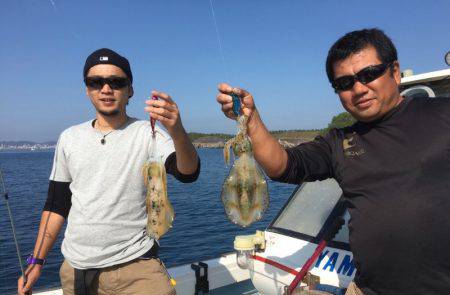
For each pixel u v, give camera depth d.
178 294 1.59
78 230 1.06
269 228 1.54
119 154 1.08
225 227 5.01
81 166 1.09
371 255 0.81
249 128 0.92
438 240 0.74
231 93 0.90
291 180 0.95
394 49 0.86
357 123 0.94
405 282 0.77
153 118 0.94
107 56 1.08
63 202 1.18
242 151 1.01
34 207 6.87
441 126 0.80
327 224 1.34
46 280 3.14
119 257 1.05
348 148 0.90
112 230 1.05
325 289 1.12
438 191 0.75
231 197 1.00
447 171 0.77
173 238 4.48
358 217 0.84
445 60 1.41
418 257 0.75
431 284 0.75
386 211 0.79
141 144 1.10
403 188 0.78
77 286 1.07
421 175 0.77
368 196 0.83
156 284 1.07
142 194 1.10
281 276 1.36
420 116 0.83
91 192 1.07
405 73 1.59
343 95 0.88
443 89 1.61
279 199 6.70
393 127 0.84
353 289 0.91
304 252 1.34
